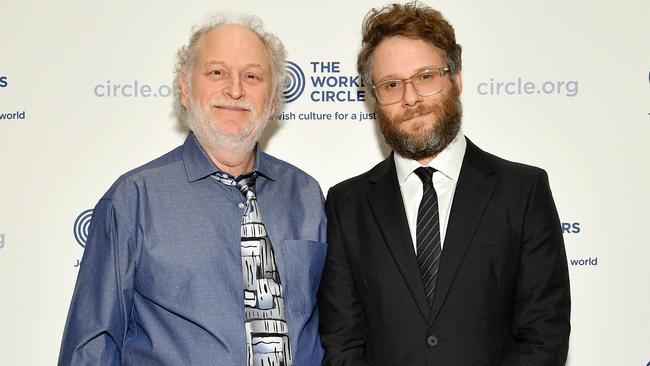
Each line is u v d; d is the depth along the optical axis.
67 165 2.38
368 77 1.87
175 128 2.40
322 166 2.41
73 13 2.37
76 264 2.38
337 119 2.40
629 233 2.37
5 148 2.36
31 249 2.36
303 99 2.40
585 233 2.38
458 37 2.39
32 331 2.36
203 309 1.67
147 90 2.39
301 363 1.74
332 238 1.86
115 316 1.69
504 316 1.68
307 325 1.80
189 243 1.71
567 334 1.66
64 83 2.37
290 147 2.41
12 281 2.36
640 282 2.37
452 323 1.64
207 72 1.78
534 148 2.39
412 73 1.75
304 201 1.92
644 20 2.37
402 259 1.71
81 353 1.65
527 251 1.69
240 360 1.65
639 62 2.37
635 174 2.37
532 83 2.38
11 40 2.36
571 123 2.38
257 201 1.83
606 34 2.37
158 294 1.68
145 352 1.68
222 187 1.80
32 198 2.37
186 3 2.38
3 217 2.36
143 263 1.70
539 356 1.60
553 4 2.38
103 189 2.38
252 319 1.69
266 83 1.82
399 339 1.67
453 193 1.78
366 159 2.40
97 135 2.38
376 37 1.81
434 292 1.67
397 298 1.70
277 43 1.95
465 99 2.39
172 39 2.38
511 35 2.38
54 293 2.37
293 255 1.80
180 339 1.66
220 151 1.80
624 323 2.37
